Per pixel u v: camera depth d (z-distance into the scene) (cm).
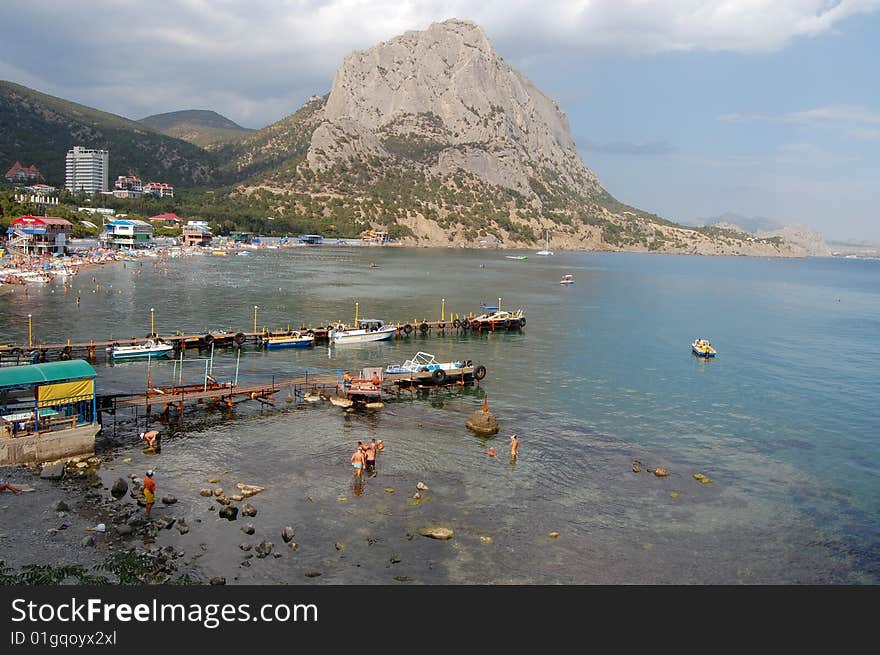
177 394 5903
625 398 7044
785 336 12000
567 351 9688
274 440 5234
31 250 19138
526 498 4284
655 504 4303
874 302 19588
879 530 4075
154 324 10600
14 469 4331
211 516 3784
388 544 3566
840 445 5716
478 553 3531
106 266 19338
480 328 11319
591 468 4897
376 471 4625
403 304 14300
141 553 3316
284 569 3262
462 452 5112
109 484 4178
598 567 3481
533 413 6328
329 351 9262
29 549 3297
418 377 7119
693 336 11562
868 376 8600
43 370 4622
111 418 5591
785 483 4788
